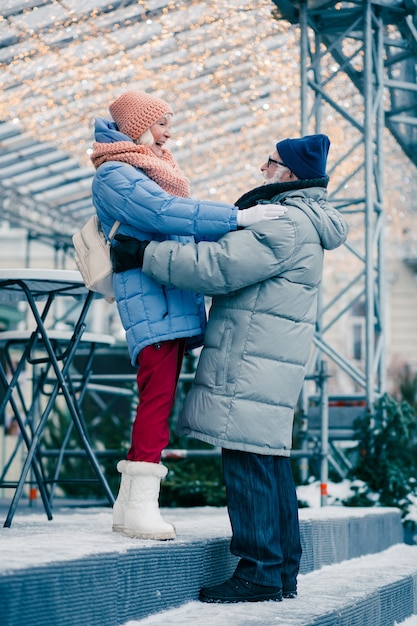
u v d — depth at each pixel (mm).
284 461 3453
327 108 11672
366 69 8070
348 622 3240
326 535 4730
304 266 3295
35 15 8188
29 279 3928
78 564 2387
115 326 22422
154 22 8820
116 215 3291
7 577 2092
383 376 8555
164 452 7461
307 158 3439
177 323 3277
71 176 12484
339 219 3445
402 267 24328
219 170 13586
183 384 9078
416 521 7211
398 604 4219
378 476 7496
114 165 3314
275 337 3250
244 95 10992
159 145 3545
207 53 9695
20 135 10727
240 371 3223
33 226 13453
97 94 10156
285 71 10398
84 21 8414
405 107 10047
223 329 3279
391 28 9344
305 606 3154
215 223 3215
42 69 9133
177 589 3057
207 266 3162
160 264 3199
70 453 7715
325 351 8312
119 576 2633
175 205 3219
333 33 8555
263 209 3232
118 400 11961
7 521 3752
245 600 3215
